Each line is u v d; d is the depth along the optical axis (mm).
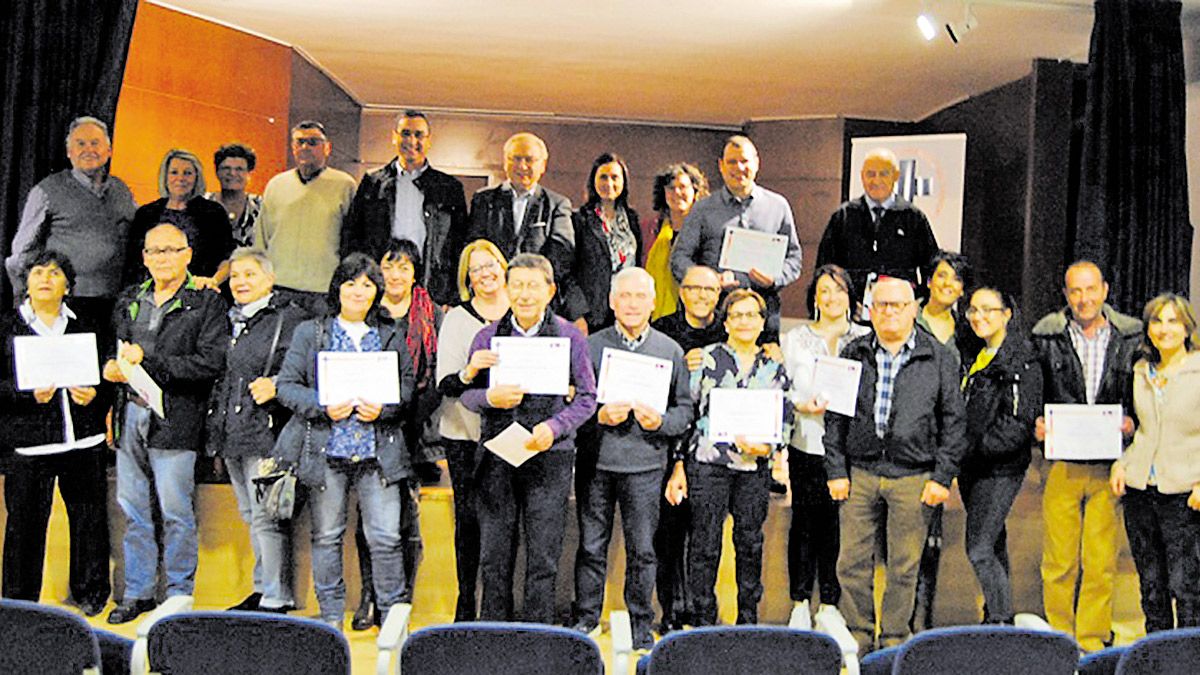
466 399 4660
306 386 4762
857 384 4695
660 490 4805
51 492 5039
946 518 5426
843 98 9750
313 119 9164
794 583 5152
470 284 5160
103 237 5500
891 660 3482
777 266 5840
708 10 7094
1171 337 4797
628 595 4840
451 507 5363
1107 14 6289
